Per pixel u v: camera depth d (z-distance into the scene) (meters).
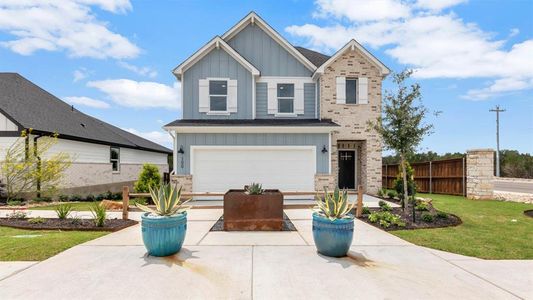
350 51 14.62
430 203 10.55
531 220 8.33
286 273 4.34
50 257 5.02
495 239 6.29
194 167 12.47
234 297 3.60
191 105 14.24
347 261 4.88
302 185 12.69
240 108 14.40
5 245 5.67
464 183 14.28
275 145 12.63
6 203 12.20
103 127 21.47
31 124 13.50
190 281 4.05
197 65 14.34
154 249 5.00
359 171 15.34
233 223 7.13
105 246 5.70
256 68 14.66
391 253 5.31
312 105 15.20
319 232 5.13
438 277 4.22
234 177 12.55
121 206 10.75
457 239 6.29
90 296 3.62
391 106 8.80
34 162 12.95
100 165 18.02
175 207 5.58
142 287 3.86
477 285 3.96
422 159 32.22
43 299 3.54
